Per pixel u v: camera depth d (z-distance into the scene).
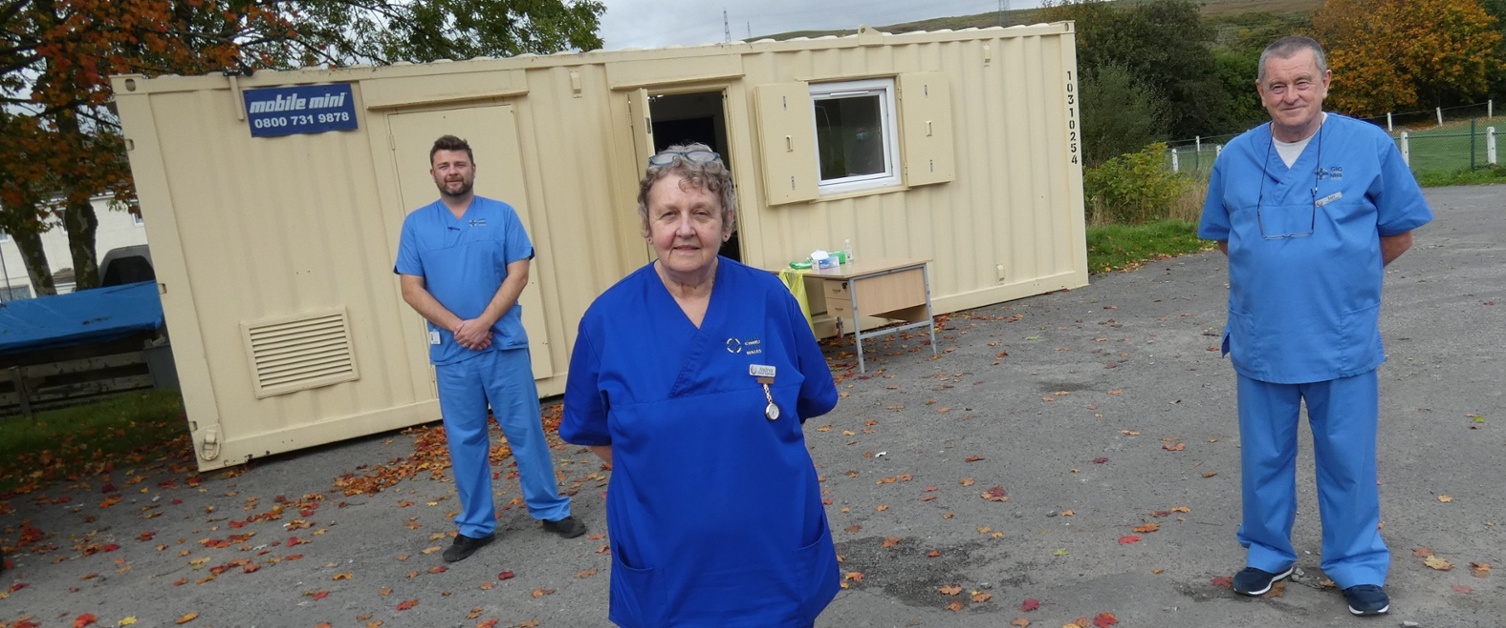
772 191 8.71
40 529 6.04
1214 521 4.22
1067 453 5.36
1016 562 4.05
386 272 7.44
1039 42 10.00
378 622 4.14
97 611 4.59
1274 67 3.18
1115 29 41.84
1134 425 5.71
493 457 6.57
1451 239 11.38
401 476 6.38
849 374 7.93
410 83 7.31
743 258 8.78
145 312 10.75
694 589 2.28
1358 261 3.19
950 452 5.64
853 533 4.59
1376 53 43.62
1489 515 3.97
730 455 2.23
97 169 11.15
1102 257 12.25
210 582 4.84
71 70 9.66
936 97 9.36
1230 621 3.37
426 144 7.41
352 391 7.42
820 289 9.07
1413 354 6.53
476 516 4.82
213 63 10.18
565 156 7.86
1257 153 3.34
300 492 6.36
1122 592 3.67
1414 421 5.21
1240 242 3.38
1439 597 3.37
